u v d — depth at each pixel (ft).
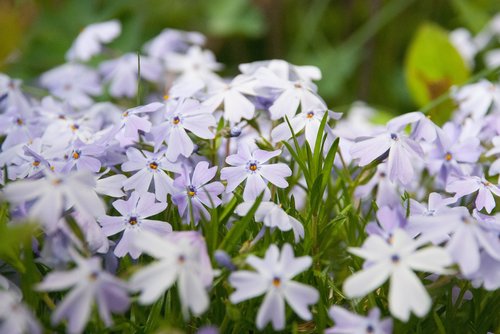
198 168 0.88
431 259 0.74
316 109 0.93
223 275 0.80
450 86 1.36
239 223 0.81
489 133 1.03
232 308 0.79
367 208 1.07
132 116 0.91
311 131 0.91
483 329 0.86
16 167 0.93
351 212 0.92
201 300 0.72
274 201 0.91
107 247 0.83
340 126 1.31
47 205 0.74
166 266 0.72
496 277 0.76
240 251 0.82
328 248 0.94
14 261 0.81
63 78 1.36
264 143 0.97
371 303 0.83
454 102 1.19
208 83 1.06
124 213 0.85
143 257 0.89
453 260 0.75
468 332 0.86
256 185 0.87
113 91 1.35
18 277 0.88
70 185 0.76
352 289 0.73
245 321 0.81
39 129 1.02
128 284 0.72
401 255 0.74
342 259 0.93
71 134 0.99
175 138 0.89
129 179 0.88
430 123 0.92
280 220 0.83
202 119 0.90
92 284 0.71
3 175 0.93
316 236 0.88
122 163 0.93
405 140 0.90
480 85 1.17
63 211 0.83
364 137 0.90
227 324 0.83
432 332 0.85
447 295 0.88
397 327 0.82
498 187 0.92
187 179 0.87
